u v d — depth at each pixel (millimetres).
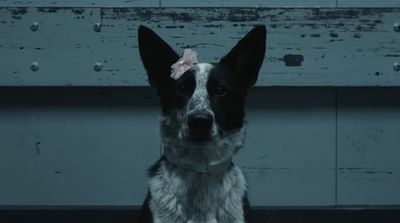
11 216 3211
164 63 2229
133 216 3211
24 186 3273
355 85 3133
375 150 3289
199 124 1990
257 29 2227
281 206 3266
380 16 3094
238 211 2094
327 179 3287
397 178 3299
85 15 3072
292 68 3107
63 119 3246
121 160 3268
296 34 3092
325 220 3234
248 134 3256
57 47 3086
